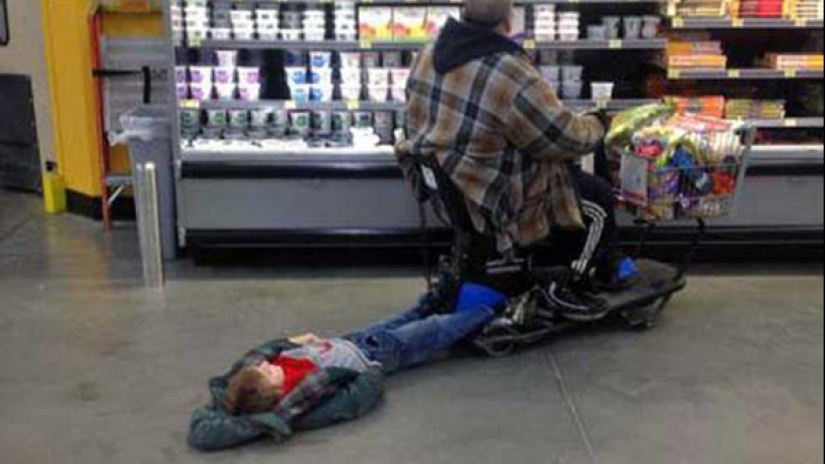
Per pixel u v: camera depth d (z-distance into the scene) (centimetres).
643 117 381
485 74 331
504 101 329
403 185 455
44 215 580
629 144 377
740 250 478
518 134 332
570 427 308
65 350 366
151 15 532
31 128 616
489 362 358
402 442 297
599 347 374
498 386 338
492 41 336
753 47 496
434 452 291
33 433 301
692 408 321
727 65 496
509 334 361
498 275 363
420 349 348
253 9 451
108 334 382
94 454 288
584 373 349
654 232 461
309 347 323
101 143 543
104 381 339
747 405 323
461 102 335
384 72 461
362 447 293
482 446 295
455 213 352
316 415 304
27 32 591
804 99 489
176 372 346
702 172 368
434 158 342
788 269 470
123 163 564
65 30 550
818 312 409
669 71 459
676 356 365
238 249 472
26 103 609
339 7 451
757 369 352
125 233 540
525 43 450
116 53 534
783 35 493
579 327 390
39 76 596
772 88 493
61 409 317
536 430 306
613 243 382
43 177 596
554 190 351
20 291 434
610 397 330
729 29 484
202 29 445
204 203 454
